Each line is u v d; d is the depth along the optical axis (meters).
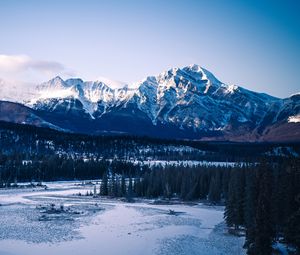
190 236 85.31
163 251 72.06
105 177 167.00
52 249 72.00
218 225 100.19
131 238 82.00
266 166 79.44
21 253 69.19
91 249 72.69
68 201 145.25
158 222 102.62
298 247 62.50
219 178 149.62
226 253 71.19
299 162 86.19
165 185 160.38
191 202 147.12
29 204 132.25
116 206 134.75
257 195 75.81
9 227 90.06
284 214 74.50
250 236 68.44
